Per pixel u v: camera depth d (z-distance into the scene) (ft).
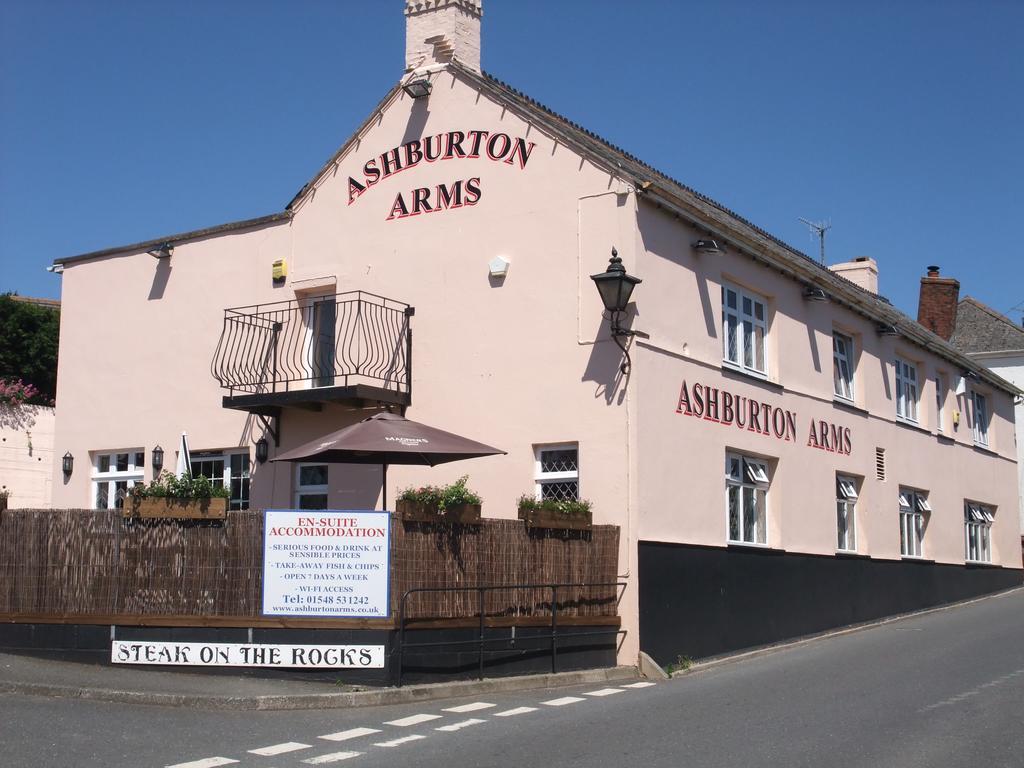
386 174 56.24
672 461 50.16
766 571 57.52
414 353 53.78
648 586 47.55
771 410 59.72
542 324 50.57
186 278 61.77
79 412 64.03
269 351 58.13
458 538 41.70
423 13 56.70
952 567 85.15
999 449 99.30
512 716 35.17
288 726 33.04
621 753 29.35
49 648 42.09
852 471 69.21
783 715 35.22
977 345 137.69
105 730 31.71
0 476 69.72
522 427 50.37
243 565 40.24
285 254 58.65
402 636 39.17
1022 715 34.71
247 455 58.75
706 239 54.03
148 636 40.78
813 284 63.98
